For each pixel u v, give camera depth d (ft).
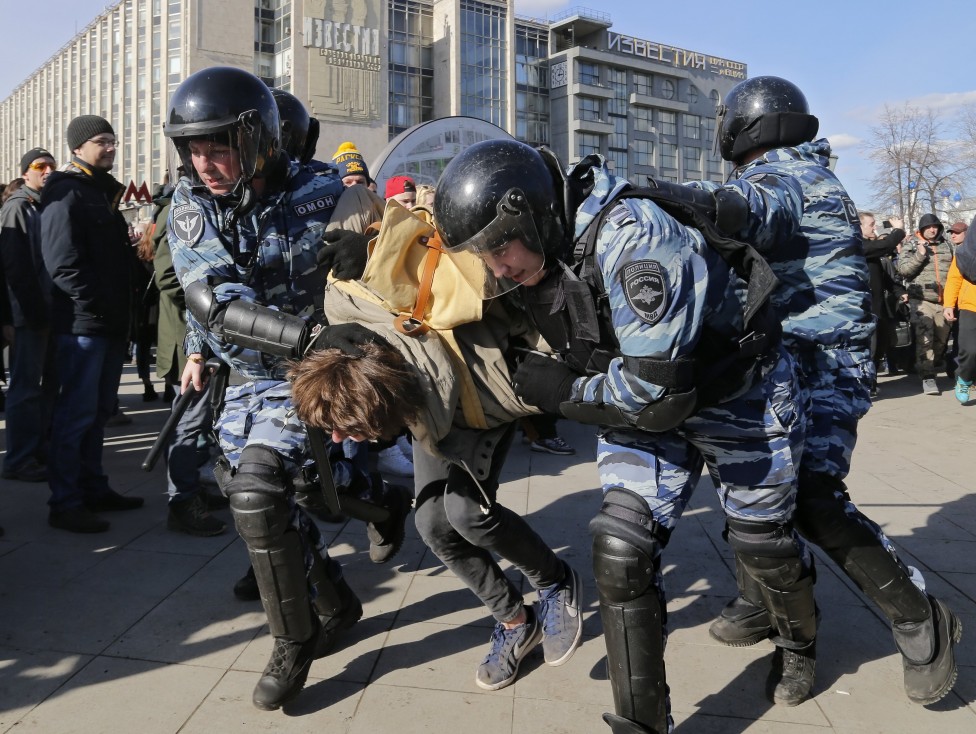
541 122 195.00
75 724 7.09
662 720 6.21
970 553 11.35
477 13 176.96
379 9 157.99
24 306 13.55
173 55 196.95
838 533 7.26
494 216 5.56
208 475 14.53
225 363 7.98
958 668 8.16
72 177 12.54
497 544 7.52
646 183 6.01
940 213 107.86
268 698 7.22
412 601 9.80
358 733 7.02
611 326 5.80
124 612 9.35
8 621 9.05
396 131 170.60
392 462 15.79
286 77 152.35
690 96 211.61
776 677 7.67
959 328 24.25
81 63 228.22
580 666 8.26
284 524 7.20
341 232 7.34
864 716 7.34
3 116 290.76
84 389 12.33
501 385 6.70
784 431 6.36
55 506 12.25
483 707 7.45
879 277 25.36
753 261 5.72
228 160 7.54
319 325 7.01
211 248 7.74
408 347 6.36
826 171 7.56
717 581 10.40
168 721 7.16
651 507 6.33
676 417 5.55
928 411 23.61
